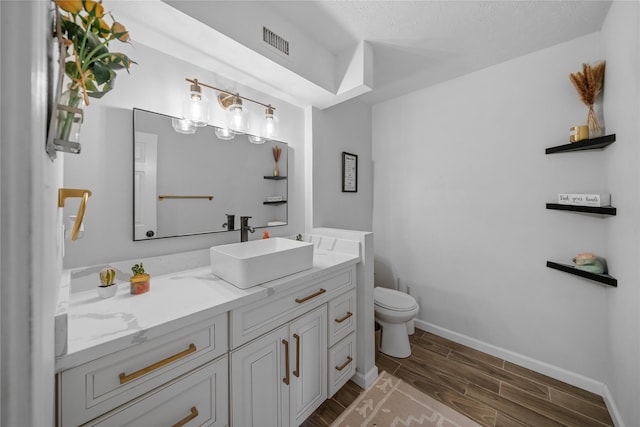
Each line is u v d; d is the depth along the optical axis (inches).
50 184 19.3
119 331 31.4
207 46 51.3
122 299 40.9
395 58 75.2
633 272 48.0
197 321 36.6
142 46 50.6
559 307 70.0
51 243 20.6
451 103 88.6
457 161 87.7
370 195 110.4
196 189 58.9
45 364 15.2
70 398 27.5
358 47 67.7
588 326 65.8
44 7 14.5
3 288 11.0
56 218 26.7
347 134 98.3
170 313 36.1
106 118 46.5
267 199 73.8
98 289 40.8
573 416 58.2
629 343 50.2
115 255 47.8
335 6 55.3
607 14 57.0
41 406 13.0
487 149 81.2
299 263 54.5
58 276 31.3
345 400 63.3
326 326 59.2
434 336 92.7
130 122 49.2
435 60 76.4
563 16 58.3
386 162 106.8
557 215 69.5
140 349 32.2
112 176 47.3
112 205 47.3
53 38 21.3
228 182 64.9
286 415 50.5
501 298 79.8
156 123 52.4
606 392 61.3
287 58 59.4
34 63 11.6
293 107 80.5
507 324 78.9
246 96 67.7
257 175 71.2
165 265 53.2
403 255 102.5
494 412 59.6
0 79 10.8
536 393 65.2
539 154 71.9
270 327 47.2
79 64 22.8
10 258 11.1
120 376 30.6
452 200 89.2
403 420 57.3
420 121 96.4
